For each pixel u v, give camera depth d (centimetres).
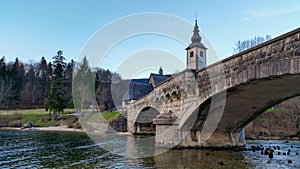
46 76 7925
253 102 1756
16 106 7138
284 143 2767
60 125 5134
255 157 1705
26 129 4731
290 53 1037
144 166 1355
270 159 1634
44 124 5316
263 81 1259
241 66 1319
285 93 1565
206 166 1388
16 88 7238
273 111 4109
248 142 2864
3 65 7094
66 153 1786
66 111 5919
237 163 1484
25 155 1703
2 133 3778
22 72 8350
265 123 3881
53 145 2267
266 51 1161
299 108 3856
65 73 6088
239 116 1959
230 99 1666
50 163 1417
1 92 6825
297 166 1410
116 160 1515
